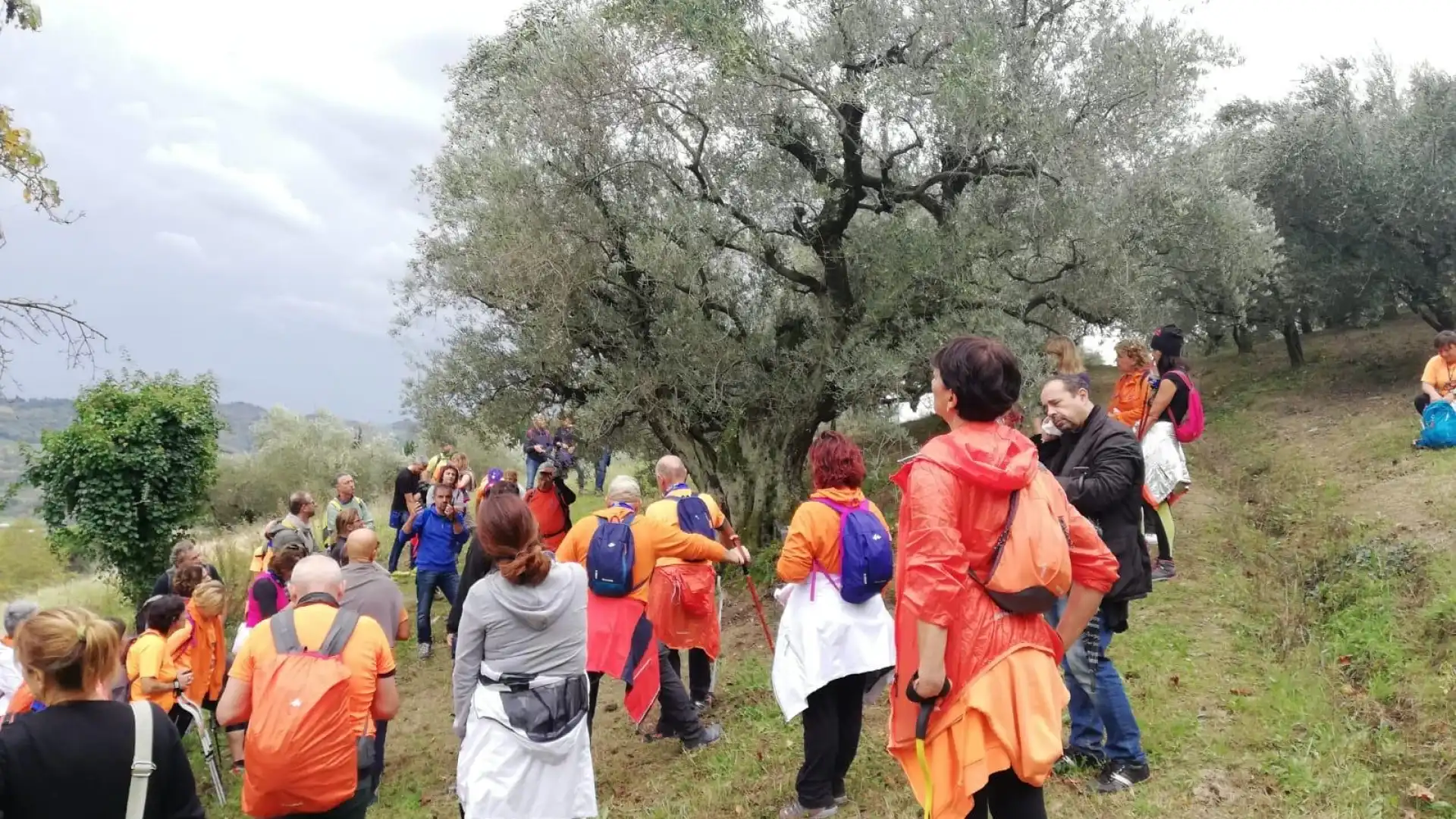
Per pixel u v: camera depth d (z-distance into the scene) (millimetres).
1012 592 2576
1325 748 4348
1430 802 3859
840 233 9383
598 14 8867
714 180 9211
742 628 8430
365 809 4152
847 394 9070
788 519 10297
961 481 2605
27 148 7438
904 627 2715
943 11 8281
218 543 15023
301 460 28141
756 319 10453
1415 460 9297
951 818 2531
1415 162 14414
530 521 3871
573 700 3875
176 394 13102
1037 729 2508
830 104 8320
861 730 5543
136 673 6203
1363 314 17297
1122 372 7109
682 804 5121
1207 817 3939
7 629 5816
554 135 9008
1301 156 15664
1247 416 15953
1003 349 2723
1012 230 9008
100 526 12312
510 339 10391
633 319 9992
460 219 9938
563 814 3816
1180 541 8320
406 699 8312
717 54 7980
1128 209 8867
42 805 2518
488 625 3832
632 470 15961
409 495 12953
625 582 5496
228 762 7418
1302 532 7867
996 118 7867
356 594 6211
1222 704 4988
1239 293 11945
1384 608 5664
